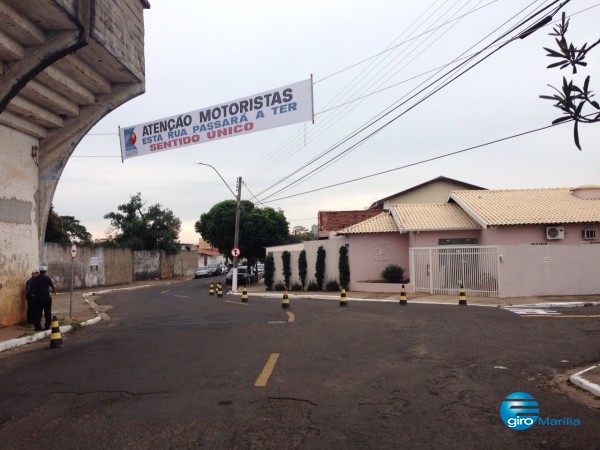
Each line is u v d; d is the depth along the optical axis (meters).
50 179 16.31
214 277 69.12
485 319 14.43
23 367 9.78
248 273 48.06
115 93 16.05
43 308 14.84
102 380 8.20
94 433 5.68
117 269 50.66
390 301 21.59
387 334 12.12
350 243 28.53
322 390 7.24
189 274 76.75
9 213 14.68
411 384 7.56
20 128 14.89
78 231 61.94
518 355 9.62
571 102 3.50
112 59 13.98
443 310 17.09
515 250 20.67
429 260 23.70
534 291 20.58
